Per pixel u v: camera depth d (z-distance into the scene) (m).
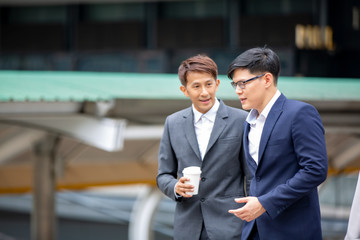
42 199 16.84
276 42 29.27
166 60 31.09
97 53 32.06
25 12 32.69
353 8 28.78
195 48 30.64
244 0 29.97
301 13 29.05
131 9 31.56
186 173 4.23
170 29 30.97
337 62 29.00
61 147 19.09
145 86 17.19
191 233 4.60
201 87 4.39
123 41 31.55
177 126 4.69
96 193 40.94
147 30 31.38
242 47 29.86
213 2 30.50
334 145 22.56
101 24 31.80
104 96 13.74
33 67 32.88
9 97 12.59
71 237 36.06
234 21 30.06
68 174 19.95
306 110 3.98
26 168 20.08
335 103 16.44
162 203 38.31
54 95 13.41
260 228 4.17
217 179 4.55
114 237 35.84
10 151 15.70
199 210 4.60
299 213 4.08
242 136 4.58
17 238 36.22
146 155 20.98
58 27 32.34
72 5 32.09
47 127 13.28
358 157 23.23
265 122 4.09
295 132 3.96
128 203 40.09
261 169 4.12
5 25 32.84
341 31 28.95
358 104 16.62
